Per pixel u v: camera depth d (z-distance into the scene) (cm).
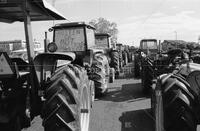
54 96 320
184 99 310
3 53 330
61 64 414
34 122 531
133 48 2848
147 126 506
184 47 593
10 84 357
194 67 368
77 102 327
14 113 347
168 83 330
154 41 1519
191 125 308
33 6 365
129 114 590
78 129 322
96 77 766
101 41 1295
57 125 316
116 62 1224
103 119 557
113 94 824
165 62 601
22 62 428
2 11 389
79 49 738
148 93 794
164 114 318
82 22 740
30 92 358
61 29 750
